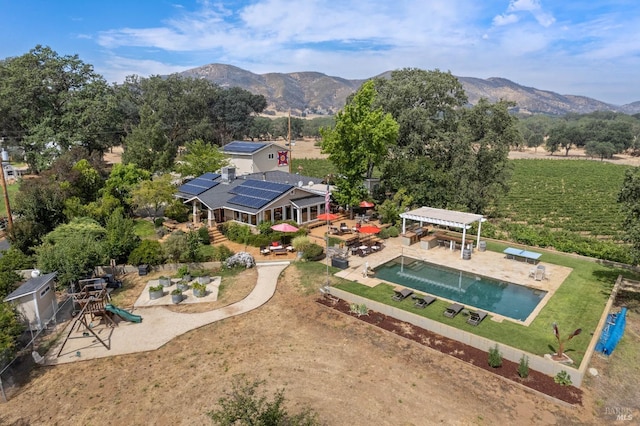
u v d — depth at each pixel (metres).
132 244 31.50
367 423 14.77
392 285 26.95
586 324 21.53
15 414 15.67
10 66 60.19
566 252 34.06
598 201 64.38
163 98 94.25
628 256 30.84
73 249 25.72
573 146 198.00
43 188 35.50
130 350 20.00
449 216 34.44
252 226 38.00
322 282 27.86
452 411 15.39
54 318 23.09
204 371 18.17
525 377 17.36
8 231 30.97
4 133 66.38
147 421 15.12
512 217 53.00
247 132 132.38
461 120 47.81
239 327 22.12
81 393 16.84
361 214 46.53
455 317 22.34
